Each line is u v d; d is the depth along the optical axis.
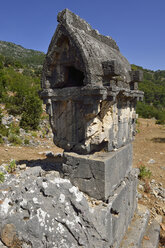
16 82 26.86
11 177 5.25
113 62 3.62
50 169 5.13
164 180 8.95
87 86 3.54
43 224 3.23
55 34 4.02
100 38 4.65
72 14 4.00
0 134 11.05
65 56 4.05
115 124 4.43
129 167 5.36
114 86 3.79
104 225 3.42
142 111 38.00
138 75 4.80
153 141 17.05
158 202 7.08
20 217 3.32
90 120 3.85
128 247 4.23
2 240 3.30
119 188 4.40
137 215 5.54
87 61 3.54
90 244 3.18
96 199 3.88
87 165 3.90
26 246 3.18
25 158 8.60
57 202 3.43
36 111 14.43
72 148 4.32
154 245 4.71
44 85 4.43
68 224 3.22
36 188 3.62
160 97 61.75
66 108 4.31
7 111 15.23
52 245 3.12
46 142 12.68
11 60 45.69
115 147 4.48
